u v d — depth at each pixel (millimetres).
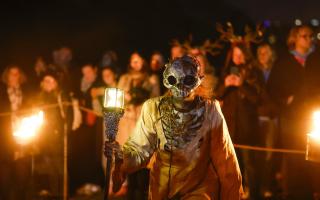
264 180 8211
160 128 4668
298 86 7988
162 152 4676
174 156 4633
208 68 7305
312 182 8227
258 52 8602
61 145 8352
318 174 8219
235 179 4734
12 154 8273
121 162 4492
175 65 4566
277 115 7953
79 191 9266
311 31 8109
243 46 7805
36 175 8406
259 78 7805
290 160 8188
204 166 4684
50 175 8320
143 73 8523
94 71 9844
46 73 8523
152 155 4770
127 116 8492
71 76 9781
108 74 9578
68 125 8531
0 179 8195
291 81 7984
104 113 4438
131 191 7762
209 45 8148
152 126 4707
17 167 8094
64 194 7910
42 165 8305
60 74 8609
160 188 4703
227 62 7902
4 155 8258
